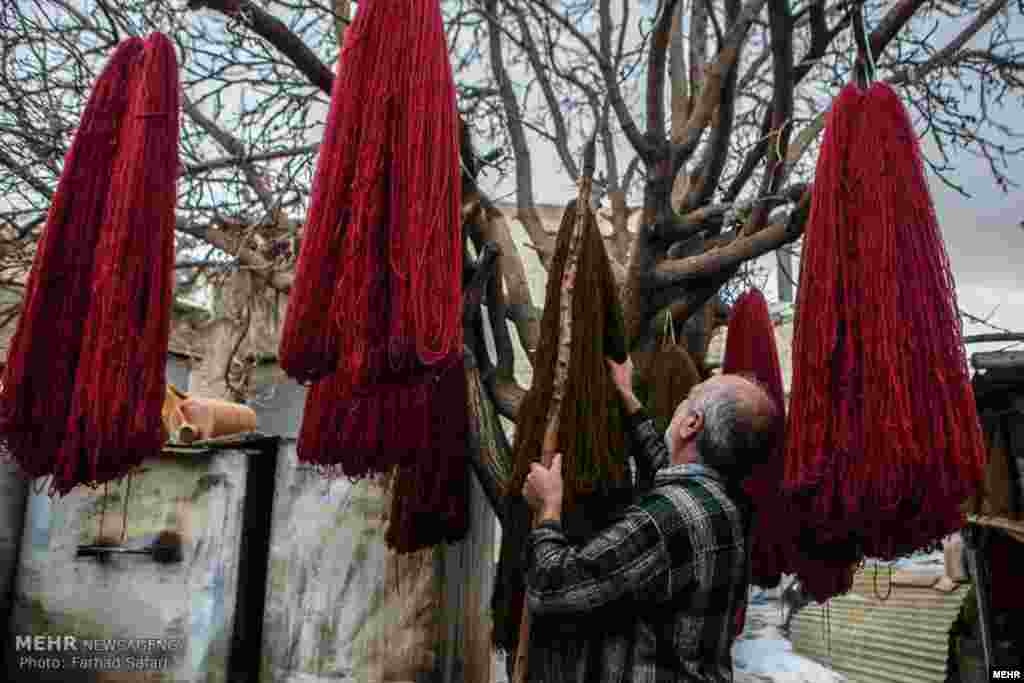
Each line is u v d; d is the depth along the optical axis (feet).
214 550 11.10
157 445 6.03
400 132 5.64
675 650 5.01
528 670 5.52
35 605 10.89
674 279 11.78
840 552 6.78
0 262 13.39
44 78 11.79
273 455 12.42
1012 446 13.92
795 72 12.60
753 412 5.57
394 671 11.19
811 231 6.42
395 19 5.90
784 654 23.94
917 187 6.24
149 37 6.59
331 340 5.61
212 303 25.57
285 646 11.23
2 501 11.08
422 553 11.50
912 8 11.75
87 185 6.38
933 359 5.75
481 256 9.81
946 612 22.45
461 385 9.09
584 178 7.26
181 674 10.78
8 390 5.92
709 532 5.20
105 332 5.81
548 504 5.66
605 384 6.54
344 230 5.79
